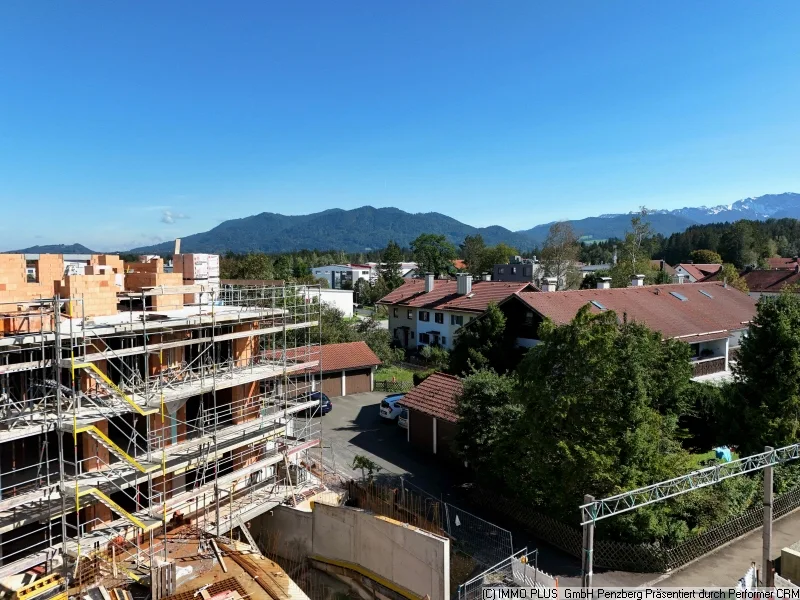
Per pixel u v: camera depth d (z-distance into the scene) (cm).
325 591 1789
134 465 1460
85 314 1540
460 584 1577
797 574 1555
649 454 1596
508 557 1622
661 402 2095
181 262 2328
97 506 1578
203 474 1777
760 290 6794
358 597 1753
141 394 1586
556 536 1753
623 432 1591
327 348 3709
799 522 1925
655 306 3494
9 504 1269
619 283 6181
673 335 3081
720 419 2219
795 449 1619
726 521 1778
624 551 1619
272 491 2047
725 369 3338
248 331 1889
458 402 2178
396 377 4081
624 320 1878
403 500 2008
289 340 3962
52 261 1667
